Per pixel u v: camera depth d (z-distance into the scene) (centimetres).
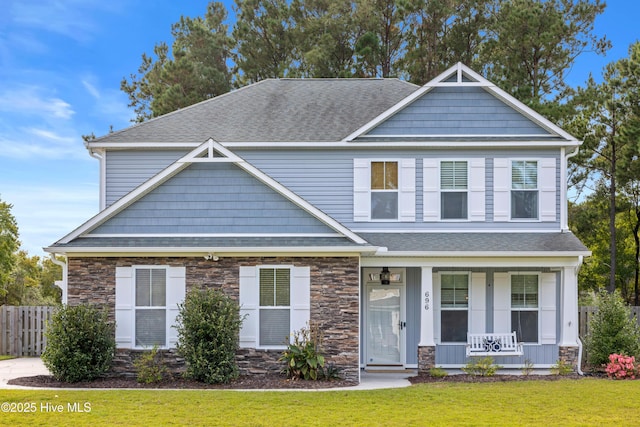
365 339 1850
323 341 1551
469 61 3256
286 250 1538
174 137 1955
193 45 3722
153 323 1565
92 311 1514
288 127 1994
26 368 1795
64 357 1464
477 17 3228
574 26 2909
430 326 1667
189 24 3750
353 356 1539
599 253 3516
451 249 1683
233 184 1600
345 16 3384
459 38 3244
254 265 1572
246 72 3497
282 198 1595
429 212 1875
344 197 1905
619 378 1585
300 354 1512
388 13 3369
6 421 1049
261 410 1138
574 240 1766
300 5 3506
